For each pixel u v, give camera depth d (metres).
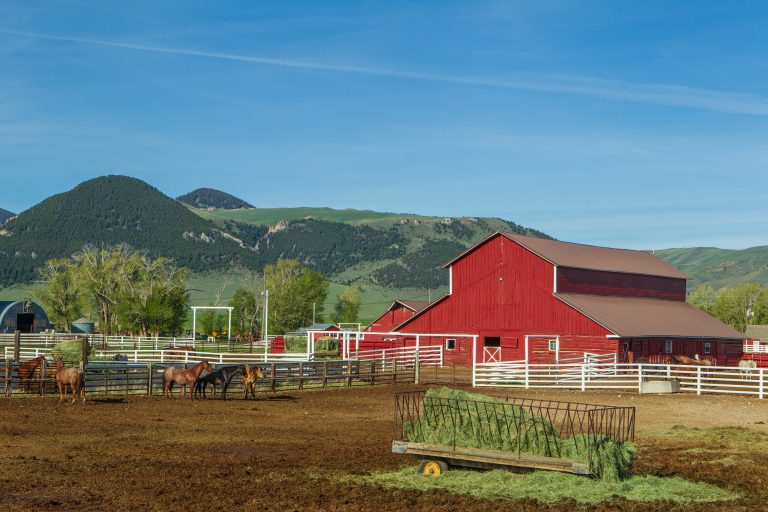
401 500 14.70
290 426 25.42
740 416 30.62
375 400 34.62
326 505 14.34
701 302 151.00
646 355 54.62
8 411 27.34
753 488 16.59
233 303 125.94
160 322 102.56
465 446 16.50
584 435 16.27
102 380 34.22
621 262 66.12
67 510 13.78
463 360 59.22
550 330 55.34
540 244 59.97
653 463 19.48
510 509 14.14
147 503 14.30
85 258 118.12
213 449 20.27
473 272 59.44
